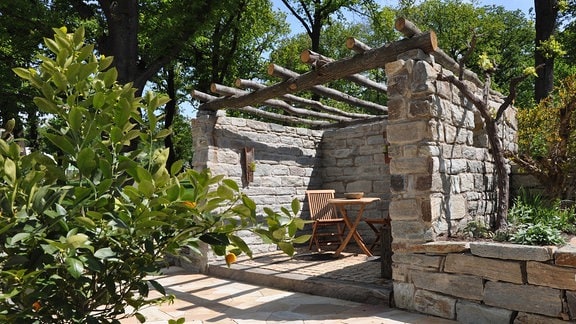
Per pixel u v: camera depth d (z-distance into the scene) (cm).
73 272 104
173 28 1085
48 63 129
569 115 584
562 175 588
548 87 1038
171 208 124
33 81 129
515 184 650
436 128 405
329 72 484
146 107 147
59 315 127
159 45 1109
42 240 115
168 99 148
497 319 341
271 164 739
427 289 386
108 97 135
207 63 1578
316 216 714
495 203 538
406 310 400
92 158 122
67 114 131
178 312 416
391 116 415
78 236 102
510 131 631
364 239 773
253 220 130
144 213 118
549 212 492
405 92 406
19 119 1048
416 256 395
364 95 2141
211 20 1133
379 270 522
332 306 419
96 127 129
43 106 128
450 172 427
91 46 136
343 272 521
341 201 609
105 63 147
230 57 1566
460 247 364
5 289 114
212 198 131
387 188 746
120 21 983
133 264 132
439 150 408
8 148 118
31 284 116
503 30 2061
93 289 134
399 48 416
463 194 453
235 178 675
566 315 307
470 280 359
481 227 425
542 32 1048
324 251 693
